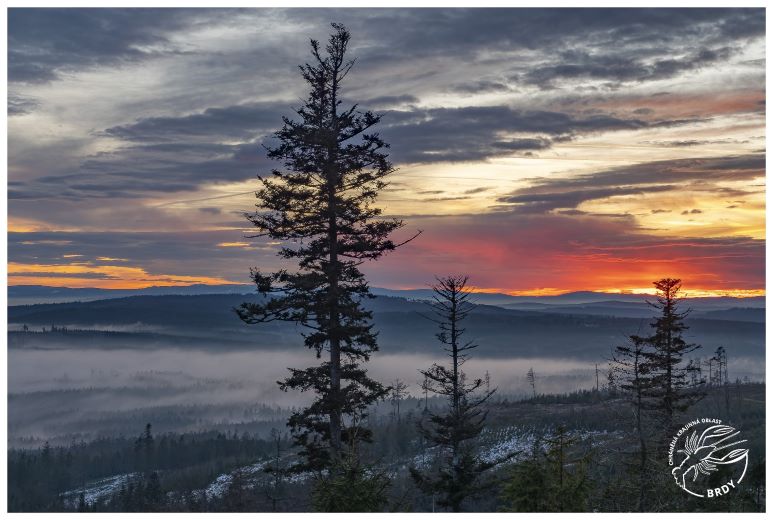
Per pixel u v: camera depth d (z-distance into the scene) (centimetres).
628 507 2280
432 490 2859
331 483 1800
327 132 2859
